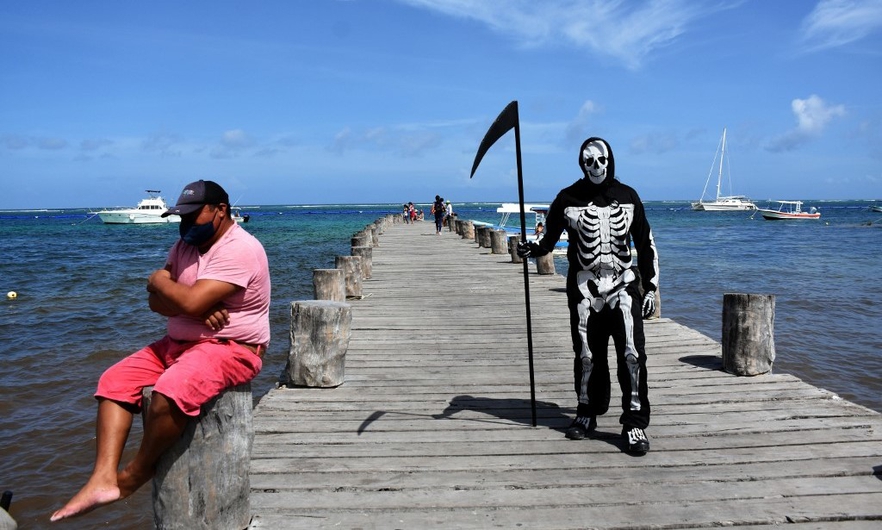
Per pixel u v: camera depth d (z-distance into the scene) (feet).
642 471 12.74
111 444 9.20
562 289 39.01
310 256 98.27
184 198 9.39
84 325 44.11
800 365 33.86
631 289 13.78
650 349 22.79
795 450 13.67
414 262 55.16
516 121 14.61
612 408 16.48
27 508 17.89
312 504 11.50
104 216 238.48
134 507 17.84
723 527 10.75
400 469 12.94
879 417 15.57
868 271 78.43
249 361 9.80
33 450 21.83
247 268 9.60
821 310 50.11
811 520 10.89
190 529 9.53
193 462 9.53
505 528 10.66
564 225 14.11
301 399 17.75
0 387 29.04
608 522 10.81
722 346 19.93
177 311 9.43
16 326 43.73
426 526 10.75
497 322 28.91
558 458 13.37
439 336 26.03
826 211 393.09
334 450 13.97
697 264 88.53
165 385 8.87
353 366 21.39
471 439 14.53
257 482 12.35
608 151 13.53
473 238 84.79
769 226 215.51
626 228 13.65
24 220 350.23
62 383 29.84
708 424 15.21
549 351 23.40
